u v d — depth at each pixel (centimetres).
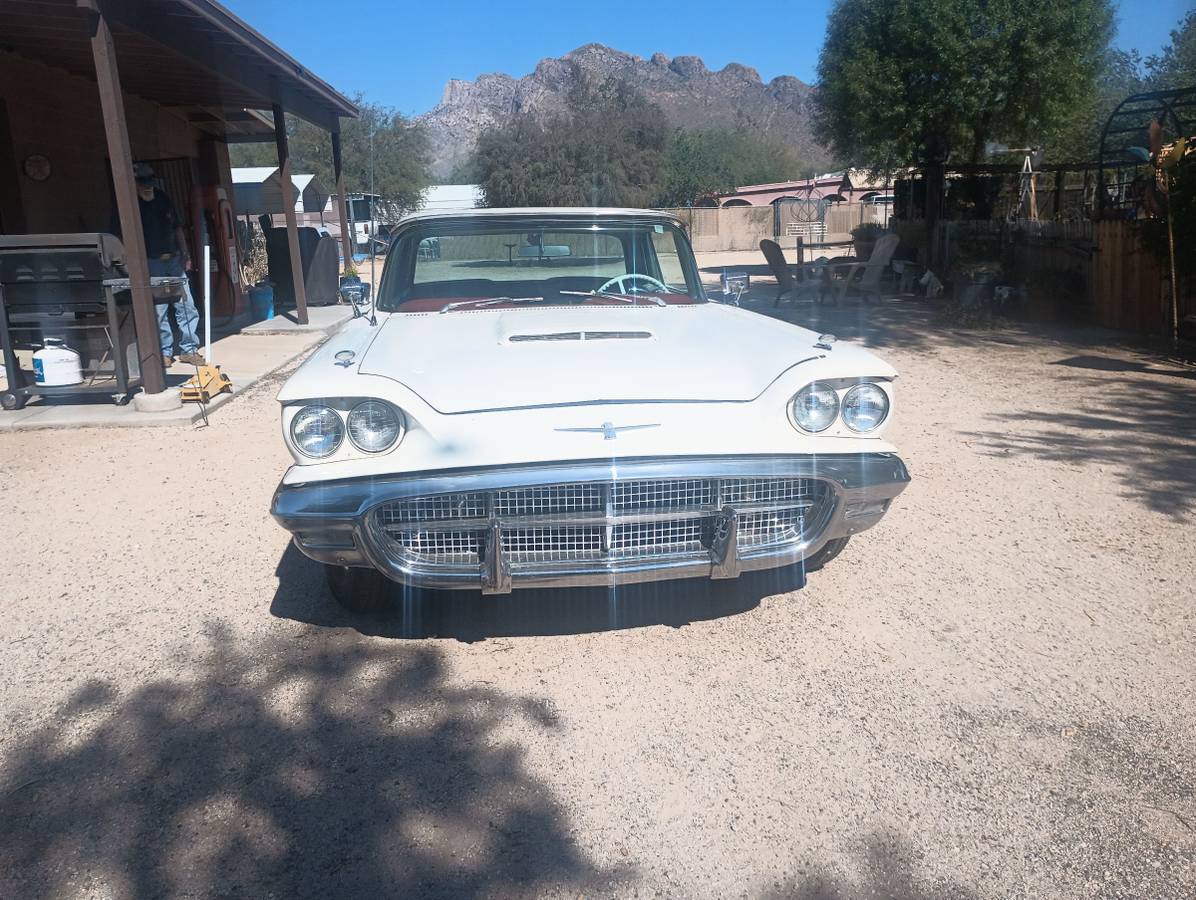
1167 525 459
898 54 1675
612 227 473
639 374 332
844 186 4656
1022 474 547
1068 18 1570
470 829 248
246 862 235
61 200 1050
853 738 287
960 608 373
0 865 235
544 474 295
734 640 350
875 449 330
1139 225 1009
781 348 354
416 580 307
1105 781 265
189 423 689
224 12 809
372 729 294
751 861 236
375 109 4766
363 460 306
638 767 274
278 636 356
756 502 322
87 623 369
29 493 536
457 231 463
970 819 250
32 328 713
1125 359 915
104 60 655
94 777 270
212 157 1480
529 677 325
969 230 1463
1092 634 350
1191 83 2144
